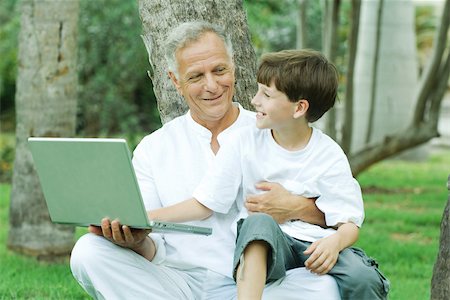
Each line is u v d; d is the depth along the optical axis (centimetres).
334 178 423
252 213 427
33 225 860
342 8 1869
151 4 532
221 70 446
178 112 523
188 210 436
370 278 404
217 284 444
